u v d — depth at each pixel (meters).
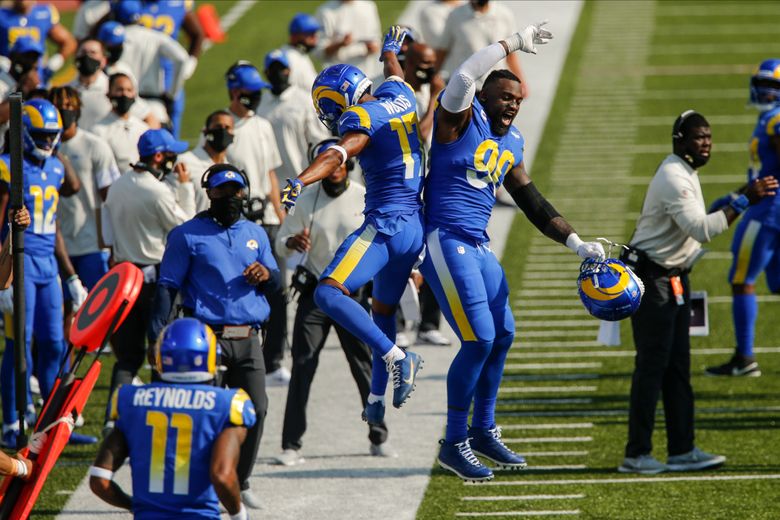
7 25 53.69
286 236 34.16
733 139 64.00
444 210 22.72
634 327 32.12
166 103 51.00
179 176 35.28
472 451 24.64
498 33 52.94
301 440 35.16
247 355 29.31
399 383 22.36
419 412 37.47
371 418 24.30
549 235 24.31
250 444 29.73
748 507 29.66
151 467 20.42
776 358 41.53
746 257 39.53
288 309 47.81
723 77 73.00
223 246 29.19
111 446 20.72
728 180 58.41
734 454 33.41
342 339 33.34
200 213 29.80
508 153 23.17
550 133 65.81
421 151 22.75
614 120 67.25
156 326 29.14
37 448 24.42
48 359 34.72
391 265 22.72
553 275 49.50
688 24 82.56
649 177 59.22
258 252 29.52
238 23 85.19
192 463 20.34
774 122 38.22
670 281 31.77
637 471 32.38
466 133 22.64
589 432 35.44
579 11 85.88
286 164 42.34
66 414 24.59
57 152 35.91
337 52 55.19
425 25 53.88
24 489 24.17
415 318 31.64
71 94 37.09
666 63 75.75
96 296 25.02
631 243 32.09
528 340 43.75
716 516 29.17
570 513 29.72
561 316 45.75
